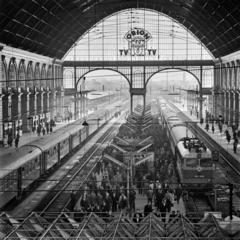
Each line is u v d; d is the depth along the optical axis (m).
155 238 21.36
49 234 21.66
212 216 23.94
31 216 24.41
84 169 49.59
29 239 21.84
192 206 35.88
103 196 35.28
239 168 48.22
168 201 33.44
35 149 45.34
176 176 46.88
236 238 21.41
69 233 23.50
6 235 22.00
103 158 47.22
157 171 43.56
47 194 41.25
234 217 24.97
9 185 37.12
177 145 47.62
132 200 35.00
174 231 22.52
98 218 24.78
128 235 22.38
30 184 43.25
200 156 41.38
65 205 36.38
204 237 21.53
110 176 41.56
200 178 41.31
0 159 38.00
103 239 21.48
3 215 25.44
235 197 38.62
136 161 45.72
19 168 39.78
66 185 42.41
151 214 24.55
